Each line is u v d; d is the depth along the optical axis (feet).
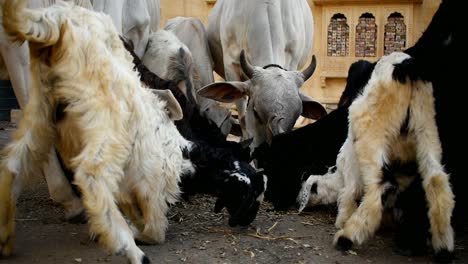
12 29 7.11
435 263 8.05
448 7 8.78
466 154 9.15
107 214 6.96
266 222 9.89
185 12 29.45
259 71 11.59
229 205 9.04
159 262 7.77
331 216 10.35
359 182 9.00
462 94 8.85
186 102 9.75
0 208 7.44
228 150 9.23
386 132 8.26
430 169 8.01
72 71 7.32
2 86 22.34
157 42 12.55
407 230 8.51
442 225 7.93
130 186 7.86
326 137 10.88
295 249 8.52
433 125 8.15
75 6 7.79
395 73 8.17
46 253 7.95
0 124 21.20
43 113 7.52
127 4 12.35
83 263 7.63
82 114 7.26
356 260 8.13
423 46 8.79
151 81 9.70
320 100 29.48
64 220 9.46
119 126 7.30
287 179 10.76
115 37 7.94
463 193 9.31
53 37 7.26
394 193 8.57
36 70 7.49
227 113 13.85
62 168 8.72
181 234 9.02
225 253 8.24
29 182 7.70
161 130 8.21
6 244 7.65
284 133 10.94
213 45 15.51
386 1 28.55
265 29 13.25
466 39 8.78
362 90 9.43
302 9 15.06
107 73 7.36
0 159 8.18
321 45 29.45
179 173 8.42
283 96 11.08
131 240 7.02
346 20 29.14
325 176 10.39
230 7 14.12
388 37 28.91
